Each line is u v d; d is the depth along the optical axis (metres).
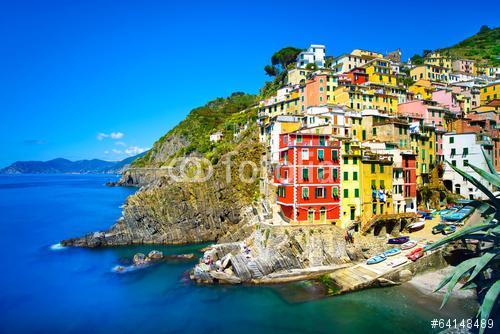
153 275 64.50
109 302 53.62
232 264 61.03
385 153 73.62
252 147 96.44
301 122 85.56
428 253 57.34
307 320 45.75
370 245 64.81
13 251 82.62
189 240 89.88
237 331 44.00
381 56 153.25
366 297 50.78
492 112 103.81
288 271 59.41
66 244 87.56
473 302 47.69
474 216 66.56
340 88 100.19
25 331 45.72
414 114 93.19
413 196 74.62
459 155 88.31
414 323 43.53
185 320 47.28
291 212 65.50
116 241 87.69
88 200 188.88
